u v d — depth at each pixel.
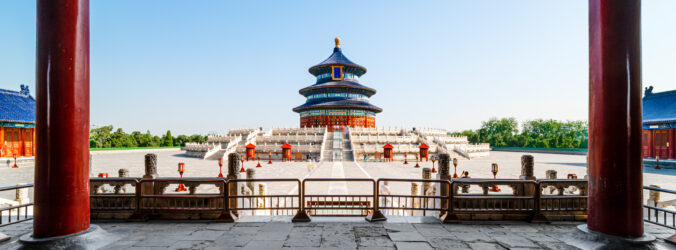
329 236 7.46
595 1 7.04
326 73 79.75
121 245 6.88
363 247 6.73
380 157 51.94
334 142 54.47
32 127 43.00
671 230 7.95
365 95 81.62
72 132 6.62
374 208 8.88
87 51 6.93
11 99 43.06
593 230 7.03
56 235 6.46
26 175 29.00
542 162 49.50
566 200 9.00
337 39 83.25
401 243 6.98
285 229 8.02
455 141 64.75
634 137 6.66
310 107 74.56
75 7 6.60
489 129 124.25
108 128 82.69
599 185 6.93
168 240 7.20
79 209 6.78
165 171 33.91
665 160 38.19
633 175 6.65
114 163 45.09
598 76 6.95
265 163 44.50
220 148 56.06
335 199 17.27
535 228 8.19
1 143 39.62
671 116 40.81
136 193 8.88
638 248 6.39
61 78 6.46
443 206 9.30
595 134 7.03
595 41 7.03
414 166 40.00
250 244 6.92
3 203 11.99
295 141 56.56
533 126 121.50
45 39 6.37
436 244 6.94
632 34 6.66
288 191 19.83
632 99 6.65
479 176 30.38
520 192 9.38
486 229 8.07
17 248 6.29
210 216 8.94
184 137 105.19
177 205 9.30
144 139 91.06
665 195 16.84
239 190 9.67
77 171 6.74
